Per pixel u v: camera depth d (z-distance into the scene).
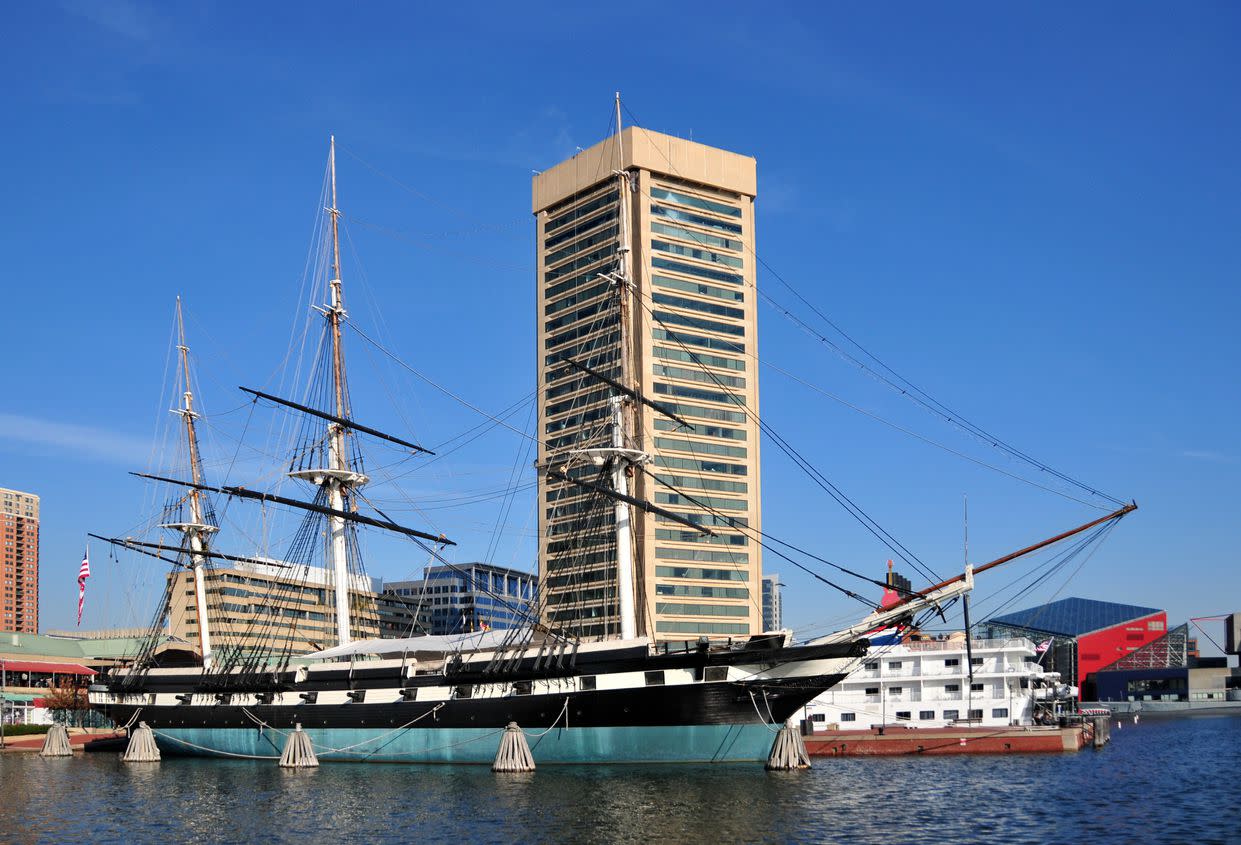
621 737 89.38
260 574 180.25
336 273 135.38
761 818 64.81
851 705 143.00
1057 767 101.06
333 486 129.50
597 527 122.62
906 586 148.88
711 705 87.00
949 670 138.75
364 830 62.53
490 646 100.81
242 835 62.03
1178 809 70.19
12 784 90.69
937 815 66.62
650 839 58.09
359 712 103.88
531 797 73.56
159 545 144.00
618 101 116.19
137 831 64.12
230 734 114.94
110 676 134.38
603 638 108.50
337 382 134.00
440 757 98.00
